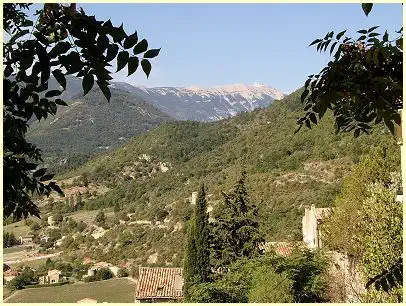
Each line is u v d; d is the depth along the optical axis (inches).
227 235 929.5
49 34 118.3
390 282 158.7
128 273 2016.5
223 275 811.4
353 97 145.7
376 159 816.9
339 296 696.4
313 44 154.4
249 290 698.2
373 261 404.2
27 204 147.8
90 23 112.0
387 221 412.2
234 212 942.4
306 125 158.4
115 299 1601.9
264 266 703.1
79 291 1844.2
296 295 697.6
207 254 911.7
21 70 115.9
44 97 129.3
